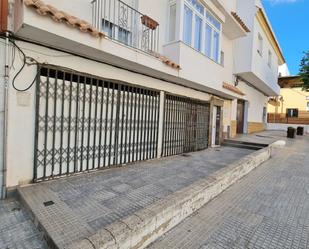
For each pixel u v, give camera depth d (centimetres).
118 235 234
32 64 411
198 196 381
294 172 666
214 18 861
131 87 618
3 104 380
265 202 428
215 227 326
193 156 827
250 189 501
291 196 465
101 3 561
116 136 581
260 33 1442
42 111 434
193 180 520
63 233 274
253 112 1823
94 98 525
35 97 420
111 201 381
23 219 325
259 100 1988
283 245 288
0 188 384
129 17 633
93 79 522
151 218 277
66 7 489
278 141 1273
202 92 971
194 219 347
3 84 379
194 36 745
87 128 514
